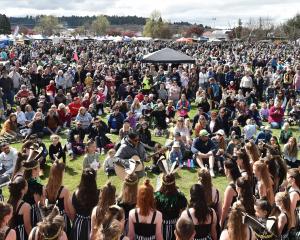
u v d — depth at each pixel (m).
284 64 35.41
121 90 21.00
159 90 21.58
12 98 19.61
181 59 23.56
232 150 12.62
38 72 21.88
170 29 140.00
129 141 8.98
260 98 22.94
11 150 10.80
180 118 14.47
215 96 20.97
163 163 6.27
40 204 5.89
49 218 4.68
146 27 133.50
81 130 14.03
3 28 123.12
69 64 31.97
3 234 4.79
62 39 74.81
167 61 23.34
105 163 11.73
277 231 5.39
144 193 5.35
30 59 36.00
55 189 6.05
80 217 5.84
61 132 16.34
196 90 23.27
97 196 5.88
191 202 5.50
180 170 12.43
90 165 11.55
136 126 14.78
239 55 48.56
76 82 23.44
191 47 63.06
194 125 16.38
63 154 12.55
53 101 19.73
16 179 5.72
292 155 12.01
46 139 15.38
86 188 5.86
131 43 74.81
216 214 5.73
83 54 39.59
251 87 21.91
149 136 14.11
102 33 148.12
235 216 4.81
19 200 5.66
